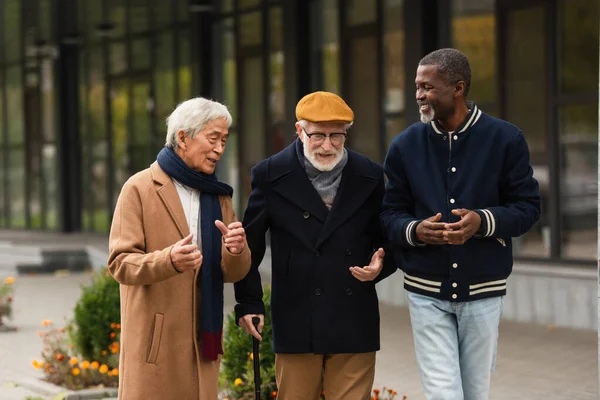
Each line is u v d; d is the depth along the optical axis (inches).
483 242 372.5
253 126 1529.3
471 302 374.0
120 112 1984.5
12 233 2143.2
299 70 1360.7
